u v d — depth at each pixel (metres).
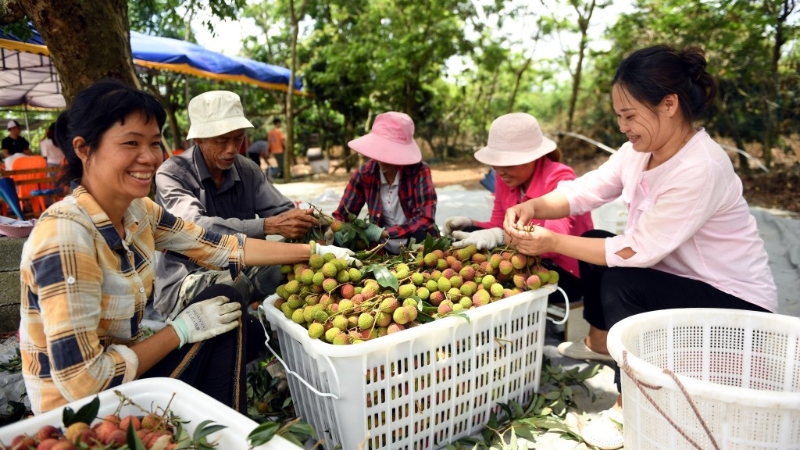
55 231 1.65
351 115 18.78
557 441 2.42
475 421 2.46
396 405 2.14
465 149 21.17
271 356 3.01
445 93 21.44
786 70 10.38
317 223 2.99
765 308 2.41
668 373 1.65
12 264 3.92
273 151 17.03
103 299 1.80
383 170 3.61
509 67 21.66
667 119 2.29
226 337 2.09
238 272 2.45
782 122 10.21
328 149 21.27
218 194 3.22
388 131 3.43
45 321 1.62
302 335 2.12
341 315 2.16
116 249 1.84
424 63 17.12
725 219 2.37
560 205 2.96
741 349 2.14
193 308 2.00
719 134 10.98
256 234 2.93
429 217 3.43
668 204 2.32
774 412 1.52
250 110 20.19
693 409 1.59
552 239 2.46
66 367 1.62
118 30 4.05
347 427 2.08
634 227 2.57
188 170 3.10
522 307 2.46
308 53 18.73
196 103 3.00
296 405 2.51
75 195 1.77
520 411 2.54
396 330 2.14
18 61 8.68
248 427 1.47
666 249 2.33
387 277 2.35
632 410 1.85
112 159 1.72
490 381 2.44
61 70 3.94
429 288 2.44
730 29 10.14
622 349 1.80
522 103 28.80
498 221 3.78
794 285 4.36
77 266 1.66
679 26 10.81
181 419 1.63
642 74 2.23
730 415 1.57
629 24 12.82
